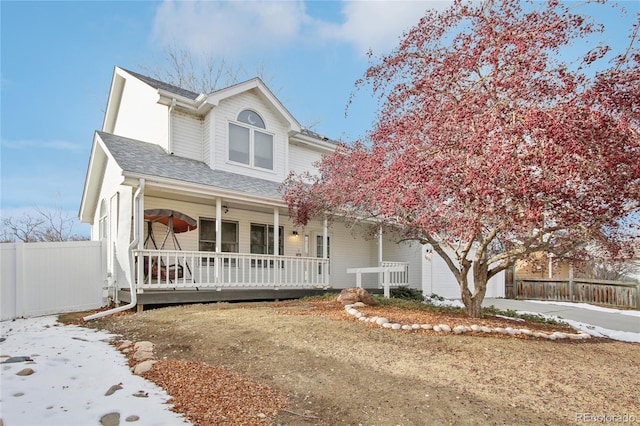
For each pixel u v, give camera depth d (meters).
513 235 7.02
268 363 4.74
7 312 7.71
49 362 4.57
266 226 12.77
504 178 4.95
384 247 16.53
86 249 8.86
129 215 9.61
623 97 5.12
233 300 9.94
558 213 5.39
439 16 6.62
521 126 4.80
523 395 4.03
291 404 3.77
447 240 7.24
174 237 9.50
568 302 15.34
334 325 6.25
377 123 7.93
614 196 5.23
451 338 5.84
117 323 6.98
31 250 8.12
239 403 3.74
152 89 11.98
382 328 6.20
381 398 3.87
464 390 4.08
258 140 12.98
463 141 5.57
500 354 5.24
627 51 5.30
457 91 6.37
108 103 14.84
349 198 8.72
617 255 7.05
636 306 13.24
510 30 5.62
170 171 9.75
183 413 3.47
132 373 4.38
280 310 7.73
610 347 6.45
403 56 7.00
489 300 15.96
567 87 5.09
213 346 5.31
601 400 4.00
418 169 5.73
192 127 11.98
